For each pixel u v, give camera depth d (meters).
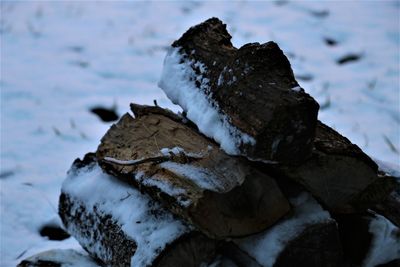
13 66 6.51
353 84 6.29
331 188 2.91
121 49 7.02
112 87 6.20
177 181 2.89
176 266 2.88
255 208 2.82
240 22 7.69
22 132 5.39
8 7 8.01
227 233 2.80
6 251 4.02
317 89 6.18
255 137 2.68
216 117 2.99
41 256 3.56
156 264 2.84
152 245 2.88
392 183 3.07
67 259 3.55
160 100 6.01
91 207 3.43
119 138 3.44
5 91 6.00
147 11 8.06
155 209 3.09
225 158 2.94
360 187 2.94
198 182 2.85
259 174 2.84
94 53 6.90
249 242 2.91
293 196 2.93
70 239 4.20
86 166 3.74
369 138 5.32
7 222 4.30
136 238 3.01
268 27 7.57
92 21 7.73
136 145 3.31
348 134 5.38
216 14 7.93
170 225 2.93
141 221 3.07
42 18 7.75
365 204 3.07
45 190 4.67
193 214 2.74
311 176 2.86
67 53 6.88
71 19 7.76
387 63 6.72
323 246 2.88
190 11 8.07
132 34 7.42
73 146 5.26
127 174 3.20
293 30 7.51
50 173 4.88
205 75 3.20
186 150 3.10
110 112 5.79
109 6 8.20
